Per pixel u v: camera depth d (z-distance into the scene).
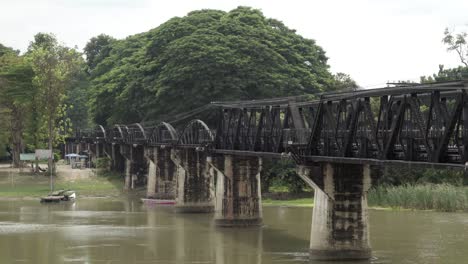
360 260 48.28
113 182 124.75
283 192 104.88
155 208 93.25
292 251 54.28
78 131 162.62
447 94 35.97
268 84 105.56
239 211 69.75
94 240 61.50
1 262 50.81
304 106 52.53
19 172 131.25
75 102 181.38
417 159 37.34
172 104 110.38
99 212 87.50
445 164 33.59
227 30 114.50
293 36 122.00
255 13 123.81
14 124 133.88
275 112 55.81
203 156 86.44
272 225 71.75
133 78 121.88
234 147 64.88
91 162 151.25
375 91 39.28
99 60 172.38
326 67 125.44
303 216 80.25
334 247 48.22
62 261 51.03
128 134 116.19
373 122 40.09
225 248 56.34
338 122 44.03
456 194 82.88
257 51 109.94
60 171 136.00
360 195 48.34
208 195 86.88
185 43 110.62
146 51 123.62
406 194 86.62
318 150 48.41
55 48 127.38
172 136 90.75
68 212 87.25
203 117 106.56
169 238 62.53
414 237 60.56
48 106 122.12
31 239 62.25
